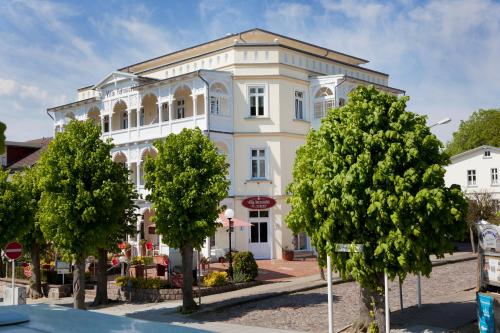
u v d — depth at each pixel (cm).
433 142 1097
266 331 1389
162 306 1895
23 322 299
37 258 2391
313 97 3475
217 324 1529
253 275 2269
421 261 1069
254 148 3300
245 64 3309
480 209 3338
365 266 1083
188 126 3256
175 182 1712
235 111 3306
